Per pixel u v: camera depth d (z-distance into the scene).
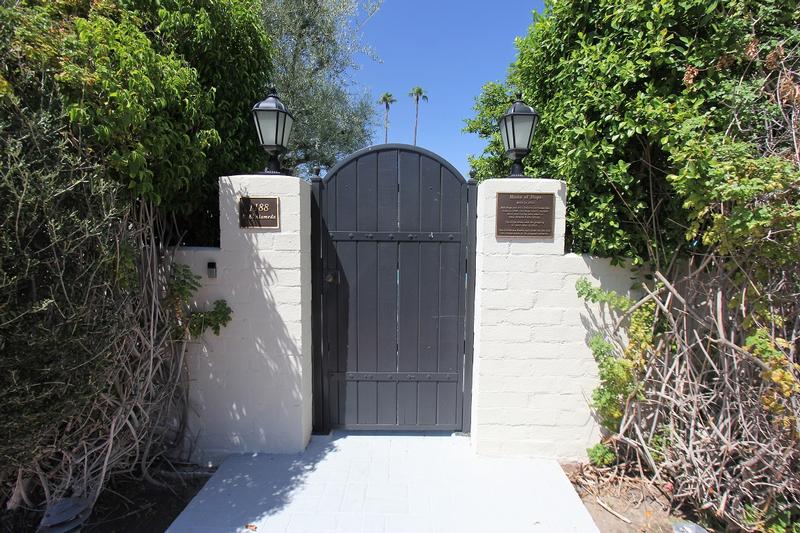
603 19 2.52
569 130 2.62
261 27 3.27
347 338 3.15
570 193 2.82
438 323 3.15
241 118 3.16
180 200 2.74
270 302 2.82
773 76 2.36
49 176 1.73
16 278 1.65
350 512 2.32
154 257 2.47
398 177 3.06
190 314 2.71
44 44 1.84
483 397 2.87
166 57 2.42
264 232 2.78
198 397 2.87
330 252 3.09
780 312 2.11
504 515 2.31
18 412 1.76
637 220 2.62
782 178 1.88
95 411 2.25
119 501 2.46
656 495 2.55
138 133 2.18
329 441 3.06
